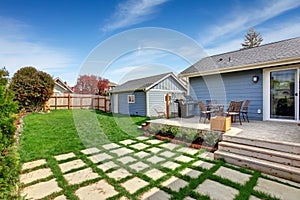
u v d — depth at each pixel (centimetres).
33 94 1256
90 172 338
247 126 546
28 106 1275
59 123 827
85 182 297
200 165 364
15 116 213
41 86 1283
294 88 588
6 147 201
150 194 264
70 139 562
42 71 1348
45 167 357
